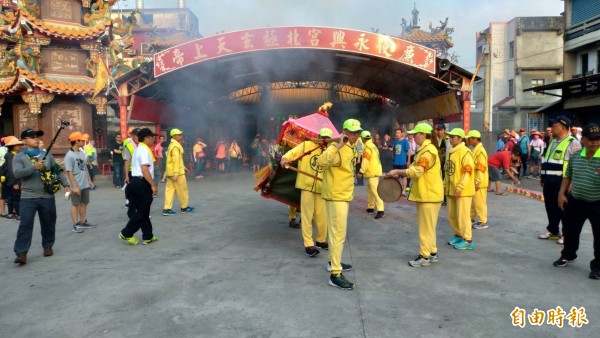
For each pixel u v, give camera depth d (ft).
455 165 19.83
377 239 22.06
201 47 43.70
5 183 30.42
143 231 21.33
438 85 50.47
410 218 27.68
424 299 13.89
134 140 29.66
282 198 23.26
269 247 20.61
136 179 20.86
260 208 32.07
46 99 53.31
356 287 15.01
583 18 72.64
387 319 12.41
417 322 12.21
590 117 65.26
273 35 42.63
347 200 15.17
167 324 12.22
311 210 19.13
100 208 32.78
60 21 54.90
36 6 53.01
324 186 15.55
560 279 15.74
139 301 13.92
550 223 21.38
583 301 13.66
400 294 14.34
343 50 42.50
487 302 13.61
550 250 19.71
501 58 118.01
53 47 55.26
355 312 12.91
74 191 23.15
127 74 47.91
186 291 14.78
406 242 21.42
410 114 64.85
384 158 56.39
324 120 21.79
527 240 21.59
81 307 13.50
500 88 118.21
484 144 63.10
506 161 37.78
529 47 111.96
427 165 16.78
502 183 47.37
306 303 13.62
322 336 11.40
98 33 56.29
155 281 15.83
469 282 15.47
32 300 14.14
